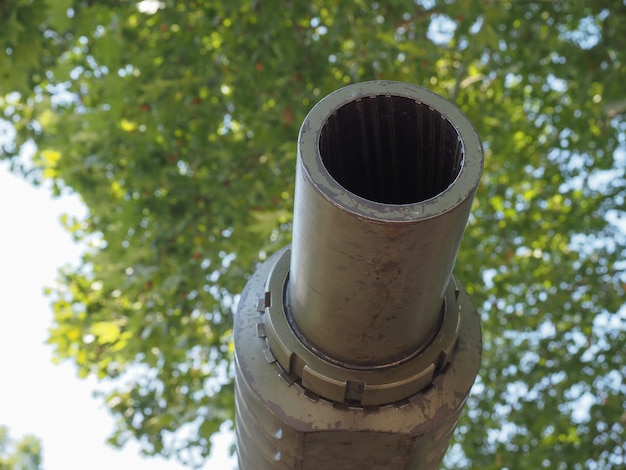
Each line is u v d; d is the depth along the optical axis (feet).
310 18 21.63
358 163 5.21
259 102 22.13
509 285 25.82
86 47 23.26
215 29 21.94
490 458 24.30
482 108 25.44
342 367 5.49
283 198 23.35
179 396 25.02
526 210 26.04
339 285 4.85
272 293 5.82
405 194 5.35
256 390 5.64
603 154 25.98
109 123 22.20
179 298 22.29
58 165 23.27
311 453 5.71
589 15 24.93
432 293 4.99
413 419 5.54
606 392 23.45
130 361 23.94
